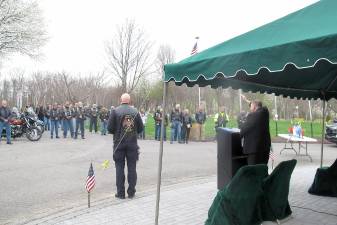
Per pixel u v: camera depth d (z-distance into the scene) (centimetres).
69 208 679
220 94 3856
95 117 2697
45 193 795
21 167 1104
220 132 740
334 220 609
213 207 516
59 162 1213
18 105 3484
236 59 459
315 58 386
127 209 664
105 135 2481
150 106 4434
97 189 841
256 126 682
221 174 738
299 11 512
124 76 3353
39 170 1060
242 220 506
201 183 917
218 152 745
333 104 2978
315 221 602
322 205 705
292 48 405
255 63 439
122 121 742
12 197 761
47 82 4841
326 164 1358
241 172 486
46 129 2706
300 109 4625
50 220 599
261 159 687
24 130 1920
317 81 783
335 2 483
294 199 752
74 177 970
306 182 933
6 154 1377
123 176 748
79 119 2138
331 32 388
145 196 765
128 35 3406
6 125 1728
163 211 654
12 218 621
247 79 727
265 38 472
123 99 754
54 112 2117
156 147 1783
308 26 448
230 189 495
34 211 663
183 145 1958
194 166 1229
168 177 1013
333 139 2127
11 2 2906
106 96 4609
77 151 1518
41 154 1398
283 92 852
